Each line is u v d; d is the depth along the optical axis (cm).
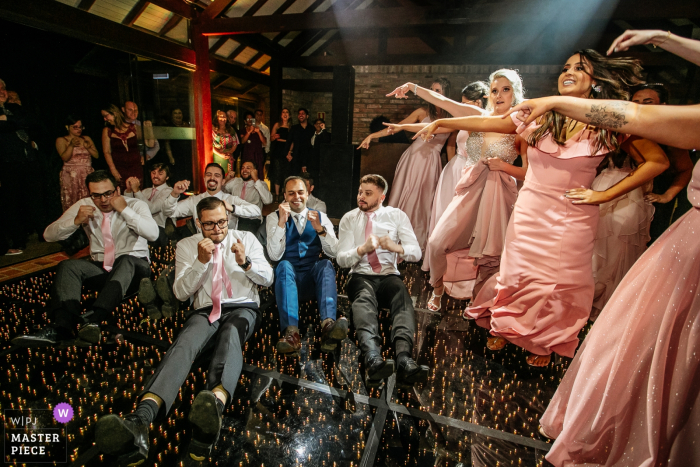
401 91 285
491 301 265
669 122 126
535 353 236
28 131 412
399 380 205
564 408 173
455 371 239
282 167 712
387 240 242
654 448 129
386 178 493
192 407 162
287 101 962
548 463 174
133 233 284
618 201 267
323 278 259
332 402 210
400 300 239
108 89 563
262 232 345
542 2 423
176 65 540
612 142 192
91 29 405
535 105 149
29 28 461
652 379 129
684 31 615
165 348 250
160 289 277
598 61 191
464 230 274
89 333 224
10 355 239
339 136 496
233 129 691
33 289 323
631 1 409
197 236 242
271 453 177
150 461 170
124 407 201
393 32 745
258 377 228
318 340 270
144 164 564
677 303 127
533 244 223
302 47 845
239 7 639
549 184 214
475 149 270
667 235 140
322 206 427
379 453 178
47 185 452
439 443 185
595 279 282
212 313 220
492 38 717
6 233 396
